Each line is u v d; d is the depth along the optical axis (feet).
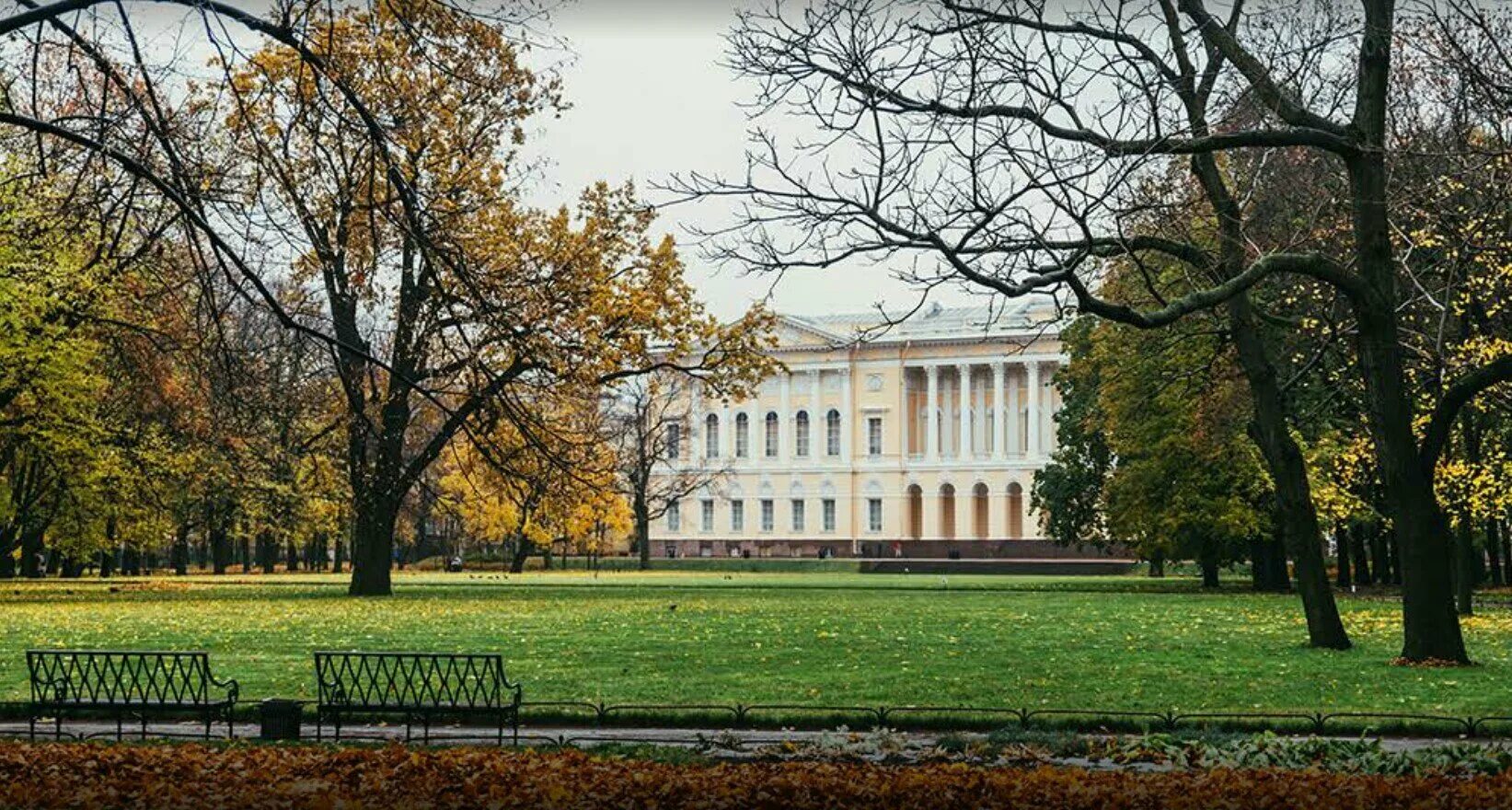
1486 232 112.57
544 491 67.62
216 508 254.06
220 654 99.04
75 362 156.25
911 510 473.26
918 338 458.91
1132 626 131.34
